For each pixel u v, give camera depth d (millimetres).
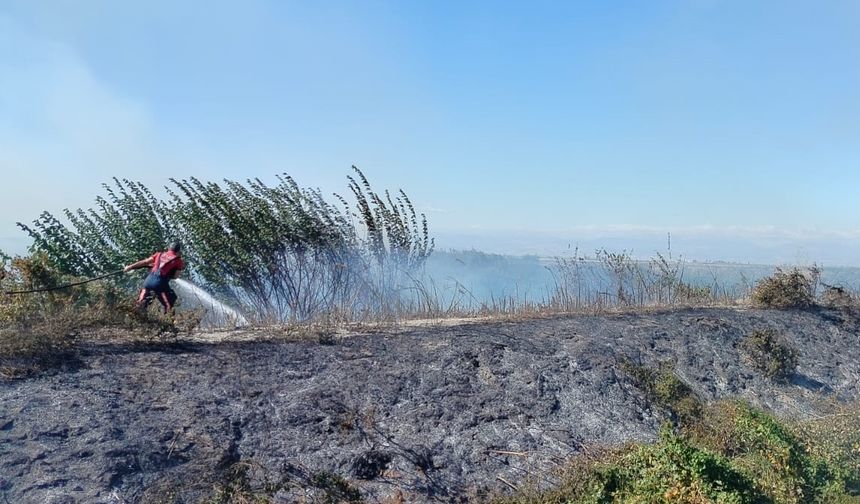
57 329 8117
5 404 6910
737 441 8891
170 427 7117
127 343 8828
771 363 11734
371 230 13469
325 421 7844
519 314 12844
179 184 12945
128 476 6430
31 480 6082
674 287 15375
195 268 12898
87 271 12359
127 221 13070
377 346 9836
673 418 9742
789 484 7477
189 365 8391
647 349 11430
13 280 8766
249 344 9430
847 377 12562
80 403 7141
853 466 8359
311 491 6891
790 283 15234
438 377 9180
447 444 8031
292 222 12977
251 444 7273
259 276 12688
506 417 8719
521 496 7328
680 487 6656
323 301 12711
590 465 7801
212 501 6441
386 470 7453
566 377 9836
